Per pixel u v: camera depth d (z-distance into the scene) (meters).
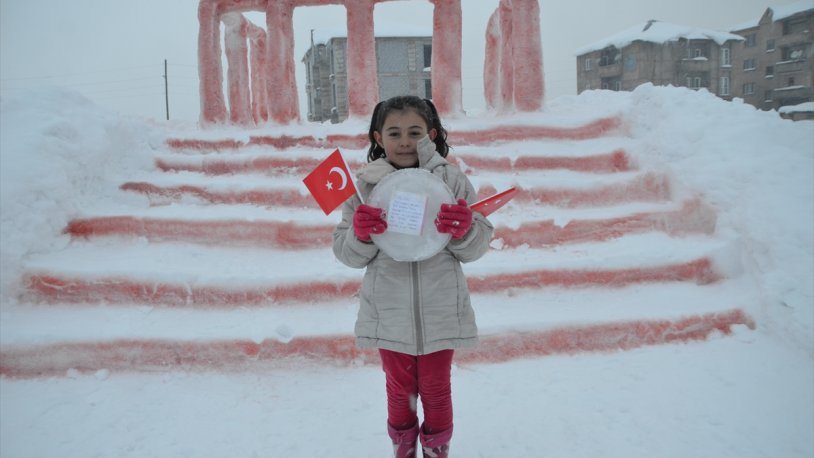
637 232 4.36
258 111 10.55
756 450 2.31
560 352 3.28
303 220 4.27
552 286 3.79
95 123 5.12
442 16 6.83
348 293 3.70
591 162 5.28
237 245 4.27
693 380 2.92
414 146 2.10
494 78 8.86
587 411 2.68
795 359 3.06
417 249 1.93
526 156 5.27
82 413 2.78
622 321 3.34
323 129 6.37
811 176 4.01
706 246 3.98
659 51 45.66
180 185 4.91
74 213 4.31
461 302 2.07
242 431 2.59
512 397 2.84
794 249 3.54
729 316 3.44
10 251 3.70
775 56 43.28
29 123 4.60
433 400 2.07
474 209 1.98
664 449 2.35
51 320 3.46
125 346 3.21
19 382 3.11
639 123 5.62
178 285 3.64
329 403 2.85
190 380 3.12
